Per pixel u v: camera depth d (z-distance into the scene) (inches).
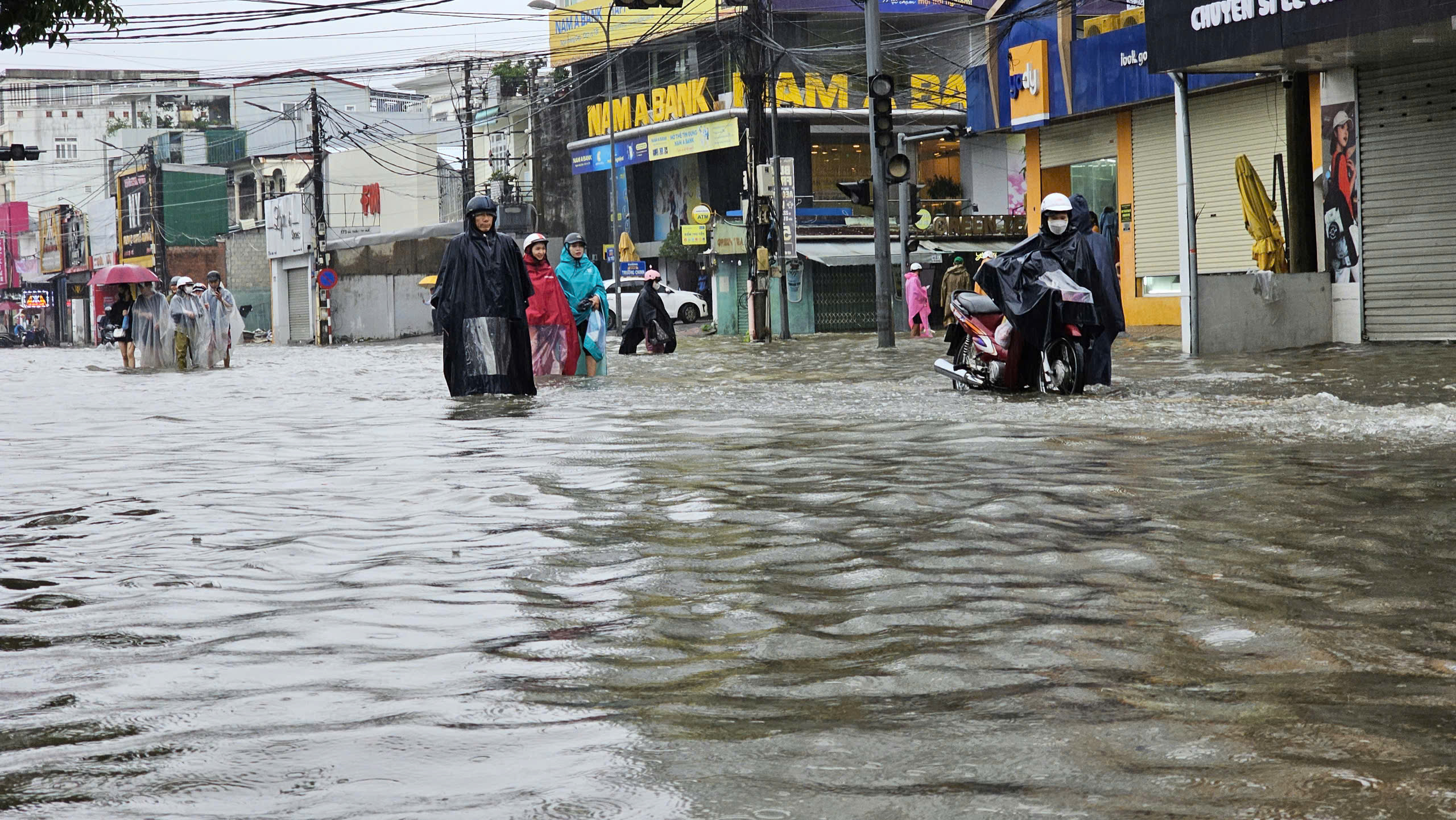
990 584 184.9
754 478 298.2
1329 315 778.8
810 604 175.6
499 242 585.3
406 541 228.5
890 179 975.0
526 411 499.2
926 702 131.0
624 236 1985.7
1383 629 158.1
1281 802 102.0
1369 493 257.9
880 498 262.2
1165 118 1073.5
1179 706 128.0
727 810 101.8
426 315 2450.8
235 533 239.9
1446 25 629.6
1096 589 181.2
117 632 164.9
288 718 127.6
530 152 2527.1
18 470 348.5
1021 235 1616.6
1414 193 741.3
